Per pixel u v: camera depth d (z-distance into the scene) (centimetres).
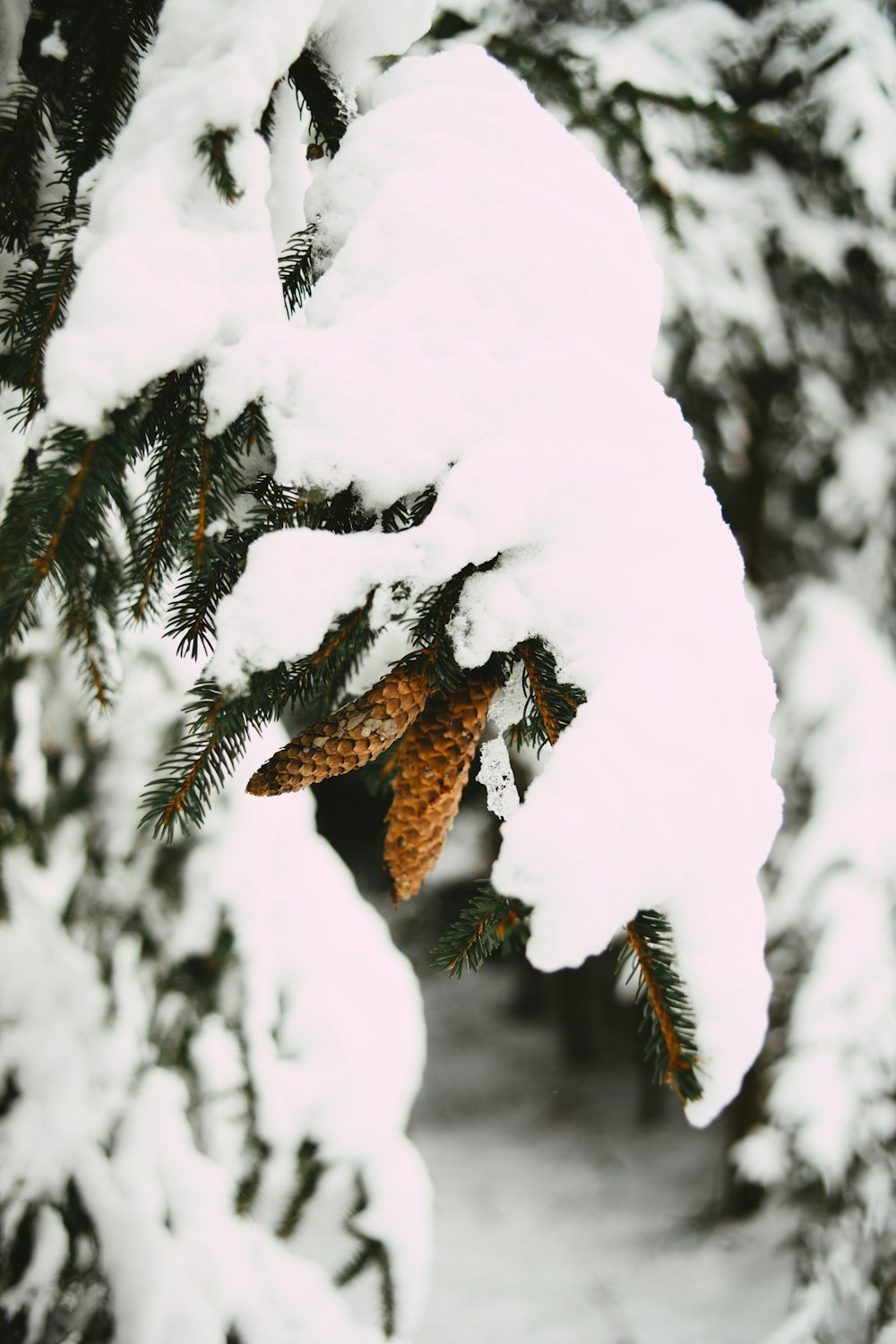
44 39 164
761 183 492
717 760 149
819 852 473
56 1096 234
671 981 147
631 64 445
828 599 513
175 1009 247
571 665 151
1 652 148
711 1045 148
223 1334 225
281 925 262
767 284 488
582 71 351
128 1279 222
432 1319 562
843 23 487
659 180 411
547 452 153
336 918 271
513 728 159
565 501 153
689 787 148
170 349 148
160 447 154
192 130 151
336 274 156
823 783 480
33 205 166
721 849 149
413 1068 272
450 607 153
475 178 157
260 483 157
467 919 146
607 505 153
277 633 148
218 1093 244
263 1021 253
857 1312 443
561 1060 916
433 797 153
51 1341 219
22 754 240
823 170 489
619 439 154
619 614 151
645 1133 797
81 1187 228
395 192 157
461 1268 616
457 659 152
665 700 149
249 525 156
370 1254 252
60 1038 238
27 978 240
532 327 155
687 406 482
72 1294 223
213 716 149
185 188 151
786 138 486
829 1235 453
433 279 155
